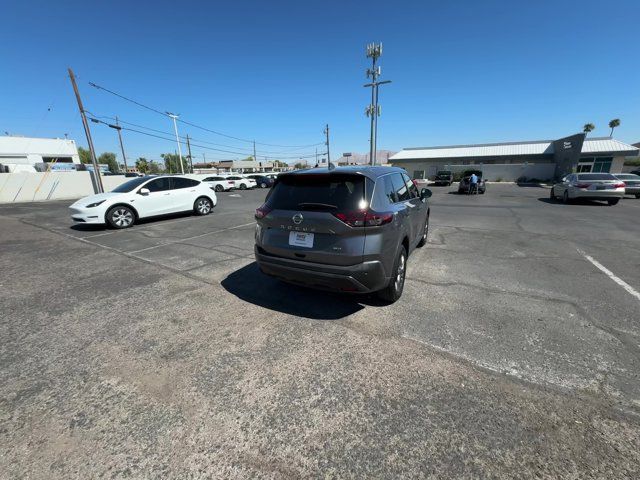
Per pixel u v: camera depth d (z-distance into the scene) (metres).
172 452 1.79
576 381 2.31
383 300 3.69
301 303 3.68
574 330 3.01
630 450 1.75
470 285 4.16
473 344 2.80
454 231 7.85
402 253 3.80
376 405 2.12
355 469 1.68
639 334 2.93
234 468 1.69
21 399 2.22
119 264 5.30
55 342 2.96
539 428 1.90
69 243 6.94
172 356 2.71
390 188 3.76
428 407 2.09
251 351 2.76
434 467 1.67
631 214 10.51
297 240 3.29
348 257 3.04
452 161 43.56
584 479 1.59
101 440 1.88
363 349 2.75
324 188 3.30
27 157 38.22
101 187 20.20
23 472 1.67
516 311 3.41
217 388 2.31
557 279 4.36
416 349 2.74
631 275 4.50
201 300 3.82
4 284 4.43
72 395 2.26
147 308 3.63
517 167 36.59
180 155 36.78
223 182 28.00
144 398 2.22
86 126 19.27
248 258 5.57
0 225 9.76
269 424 1.98
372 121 26.16
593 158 34.34
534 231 7.77
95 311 3.57
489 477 1.61
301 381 2.36
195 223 9.40
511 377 2.36
